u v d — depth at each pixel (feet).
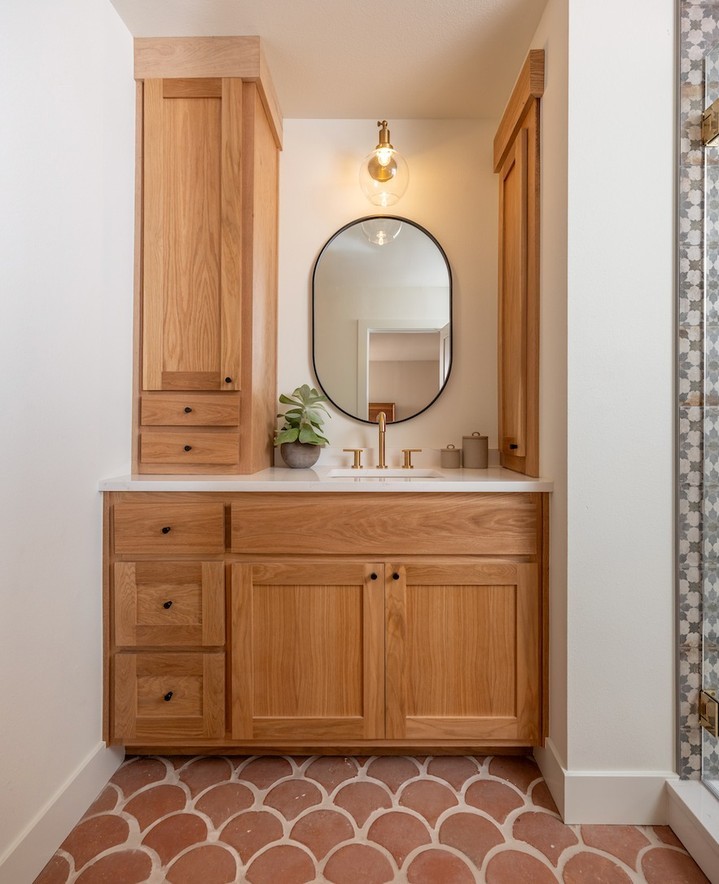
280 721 4.80
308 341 6.82
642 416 4.32
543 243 5.02
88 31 4.51
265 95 5.62
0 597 3.45
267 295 6.19
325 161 6.79
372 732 4.79
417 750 5.13
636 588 4.33
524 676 4.77
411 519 4.78
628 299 4.31
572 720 4.34
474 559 4.83
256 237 5.59
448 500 4.80
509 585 4.81
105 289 4.86
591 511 4.34
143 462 5.48
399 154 6.51
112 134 4.95
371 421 6.80
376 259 6.78
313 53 5.58
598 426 4.33
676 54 4.28
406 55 5.62
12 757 3.54
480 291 6.80
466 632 4.83
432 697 4.82
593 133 4.28
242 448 5.50
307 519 4.79
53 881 3.67
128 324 5.34
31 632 3.77
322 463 6.82
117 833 4.12
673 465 4.33
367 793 4.56
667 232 4.31
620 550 4.33
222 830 4.14
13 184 3.58
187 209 5.41
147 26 5.21
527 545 4.79
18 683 3.62
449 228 6.81
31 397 3.78
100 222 4.75
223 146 5.33
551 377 4.76
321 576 4.80
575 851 3.98
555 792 4.48
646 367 4.32
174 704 4.82
